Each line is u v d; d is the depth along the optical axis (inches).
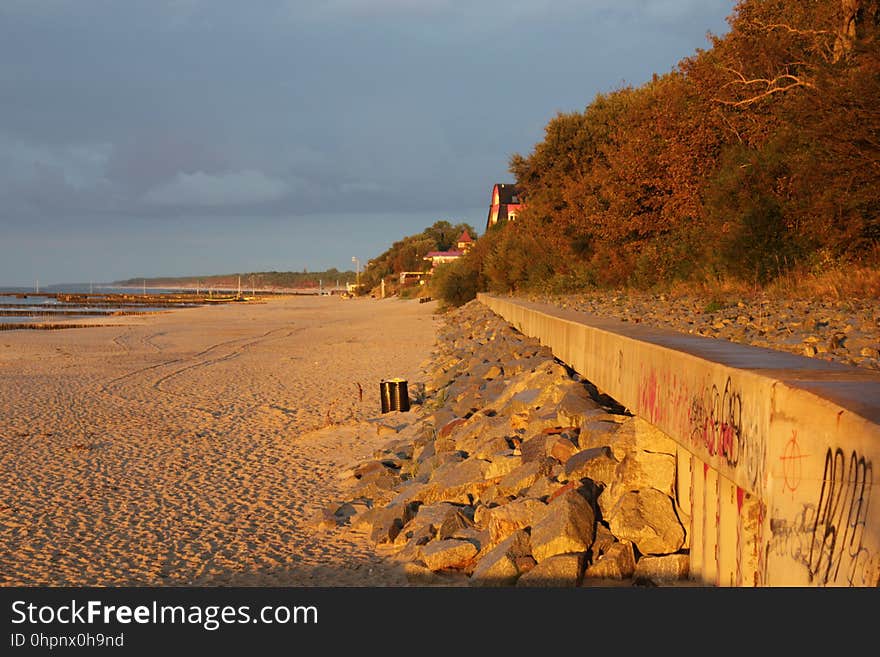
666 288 1045.2
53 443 571.5
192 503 416.5
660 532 242.7
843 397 139.7
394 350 1262.3
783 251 797.9
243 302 5502.0
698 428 208.7
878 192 684.7
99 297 6963.6
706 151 1054.4
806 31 884.6
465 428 455.2
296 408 714.2
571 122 1704.0
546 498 292.0
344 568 307.3
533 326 750.5
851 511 125.3
